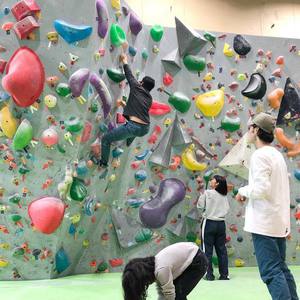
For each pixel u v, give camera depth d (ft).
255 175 8.86
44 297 12.18
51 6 13.56
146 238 17.03
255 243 8.92
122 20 16.12
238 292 13.20
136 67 17.12
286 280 8.82
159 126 17.69
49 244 14.48
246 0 24.07
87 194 15.02
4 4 13.62
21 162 14.07
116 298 12.19
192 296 12.64
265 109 18.89
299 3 24.75
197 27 23.02
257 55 19.08
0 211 14.20
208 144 18.24
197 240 17.69
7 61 13.61
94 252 16.42
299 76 19.40
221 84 18.56
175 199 17.30
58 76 13.70
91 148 14.75
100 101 14.60
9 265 14.38
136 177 17.15
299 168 18.94
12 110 13.78
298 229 18.66
